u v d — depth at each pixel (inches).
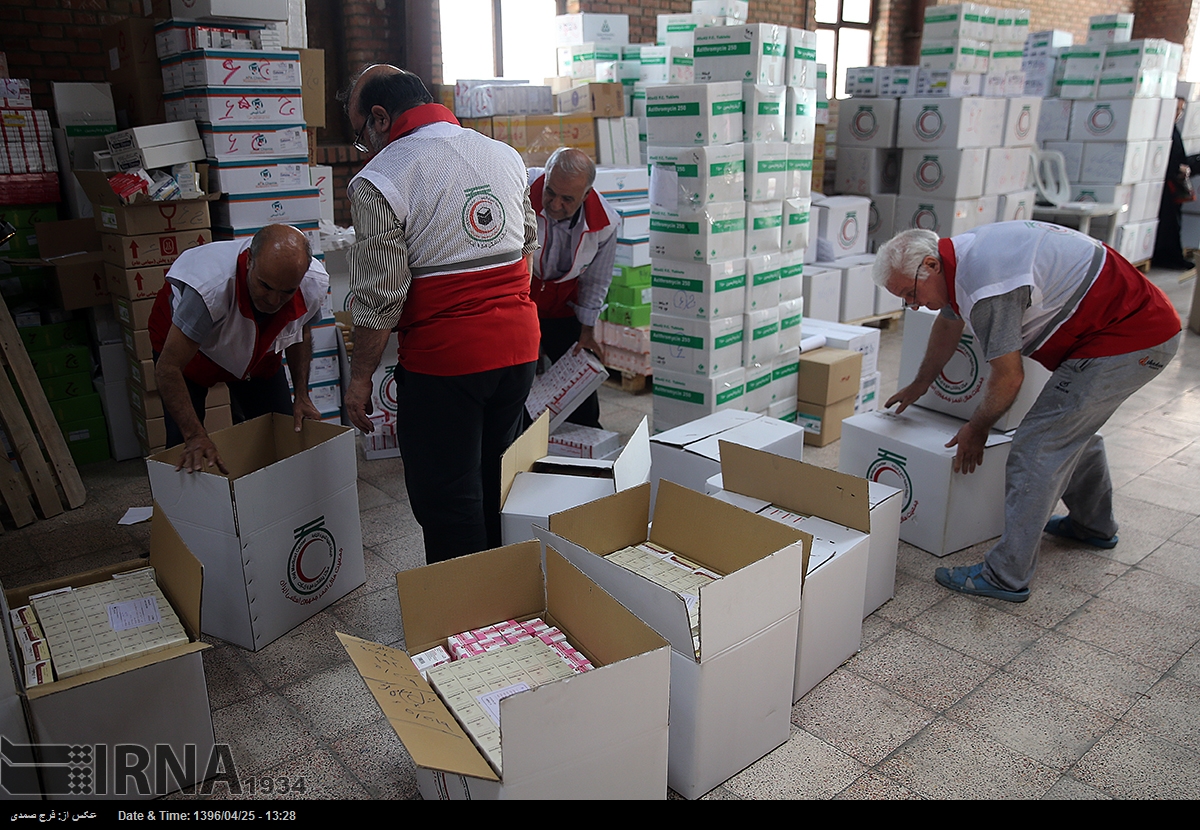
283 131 125.5
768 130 124.3
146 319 120.4
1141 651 81.9
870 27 311.3
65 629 66.1
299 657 81.1
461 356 73.5
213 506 77.8
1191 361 185.5
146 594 71.4
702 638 57.8
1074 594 92.4
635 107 194.4
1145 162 264.2
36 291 135.4
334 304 147.3
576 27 196.4
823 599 72.9
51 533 109.6
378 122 74.2
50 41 152.2
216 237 127.8
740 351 130.1
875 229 226.5
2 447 109.9
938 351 100.5
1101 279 81.0
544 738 48.4
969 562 99.0
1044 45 274.5
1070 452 86.3
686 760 61.4
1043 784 64.6
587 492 83.4
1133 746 68.8
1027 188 235.1
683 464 99.0
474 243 72.1
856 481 77.5
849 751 68.2
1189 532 106.9
